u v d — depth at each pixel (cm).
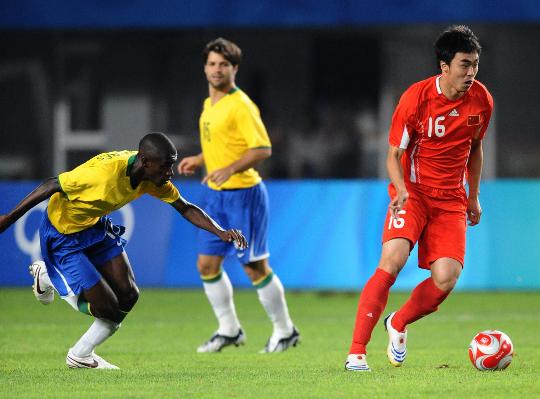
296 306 4859
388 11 5478
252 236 3344
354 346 2633
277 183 5266
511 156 5738
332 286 5209
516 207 5228
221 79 3294
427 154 2623
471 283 5209
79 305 2722
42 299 2830
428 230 2656
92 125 5853
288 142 5794
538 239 5225
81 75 5850
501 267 5216
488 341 2650
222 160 3334
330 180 5334
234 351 3369
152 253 5297
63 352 3259
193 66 5794
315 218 5238
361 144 5797
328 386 2369
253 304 4903
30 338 3694
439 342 3591
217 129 3297
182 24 5572
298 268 5222
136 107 5828
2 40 5838
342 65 5762
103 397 2234
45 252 2659
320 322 4269
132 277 2727
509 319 4334
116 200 2542
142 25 5588
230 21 5550
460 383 2409
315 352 3294
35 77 5853
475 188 2764
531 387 2348
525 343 3531
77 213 2573
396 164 2578
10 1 5612
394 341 2734
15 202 5359
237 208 3347
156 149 2466
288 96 5775
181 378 2548
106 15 5594
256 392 2289
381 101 5775
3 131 5872
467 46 2506
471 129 2616
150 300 5072
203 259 3350
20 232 5266
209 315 4512
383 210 5228
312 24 5519
